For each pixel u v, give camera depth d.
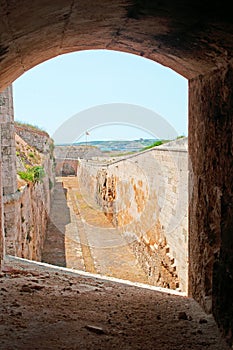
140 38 3.66
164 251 7.67
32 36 3.15
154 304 4.12
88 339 2.82
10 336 2.72
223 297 3.25
